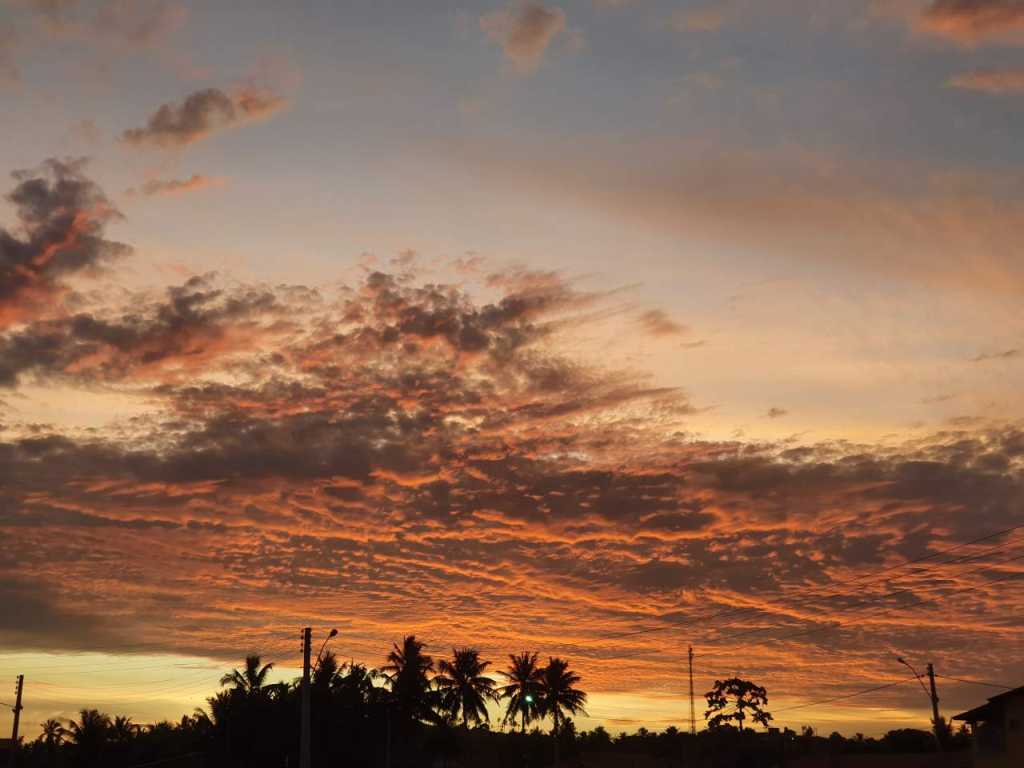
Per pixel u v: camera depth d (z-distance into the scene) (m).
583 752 129.50
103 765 102.88
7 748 108.44
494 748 131.75
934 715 68.25
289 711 92.44
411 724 107.06
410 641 110.88
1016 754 53.22
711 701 115.12
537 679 118.44
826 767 87.31
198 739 101.81
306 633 59.06
